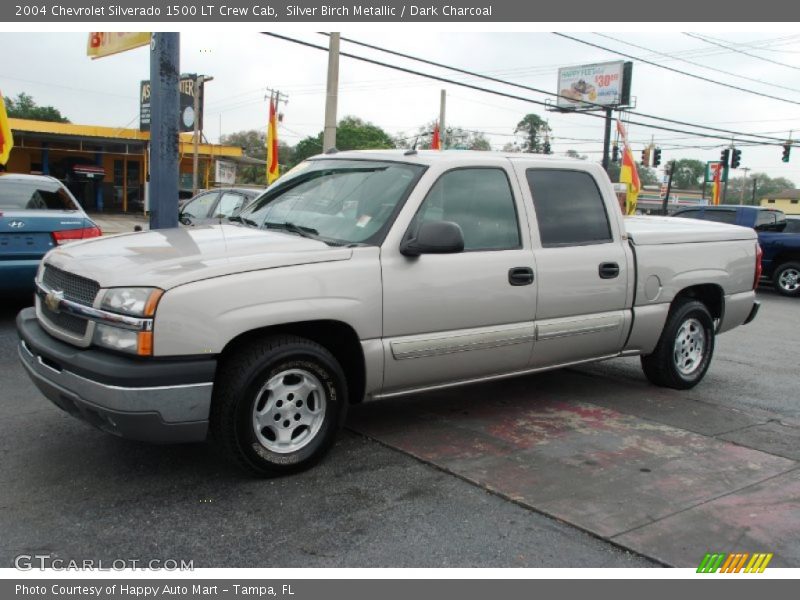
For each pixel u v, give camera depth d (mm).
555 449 4750
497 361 4941
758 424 5500
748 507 3955
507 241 4965
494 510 3824
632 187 21812
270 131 20484
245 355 3902
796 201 86250
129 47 10727
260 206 5277
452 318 4621
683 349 6371
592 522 3709
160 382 3590
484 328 4809
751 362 7969
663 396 6191
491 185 4969
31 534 3426
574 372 6938
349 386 4539
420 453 4590
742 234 6691
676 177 106250
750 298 6762
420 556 3342
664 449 4836
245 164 49812
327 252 4137
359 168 5027
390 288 4324
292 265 4008
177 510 3707
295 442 4172
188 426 3701
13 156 34500
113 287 3672
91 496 3838
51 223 7645
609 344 5648
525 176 5168
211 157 38625
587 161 5648
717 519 3795
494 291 4789
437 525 3641
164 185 9508
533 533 3592
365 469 4312
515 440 4898
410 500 3914
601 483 4211
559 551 3426
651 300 5879
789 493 4168
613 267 5520
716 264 6406
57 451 4438
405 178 4672
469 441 4844
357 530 3562
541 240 5133
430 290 4492
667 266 5961
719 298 6562
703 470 4480
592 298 5402
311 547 3391
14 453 4387
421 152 4957
